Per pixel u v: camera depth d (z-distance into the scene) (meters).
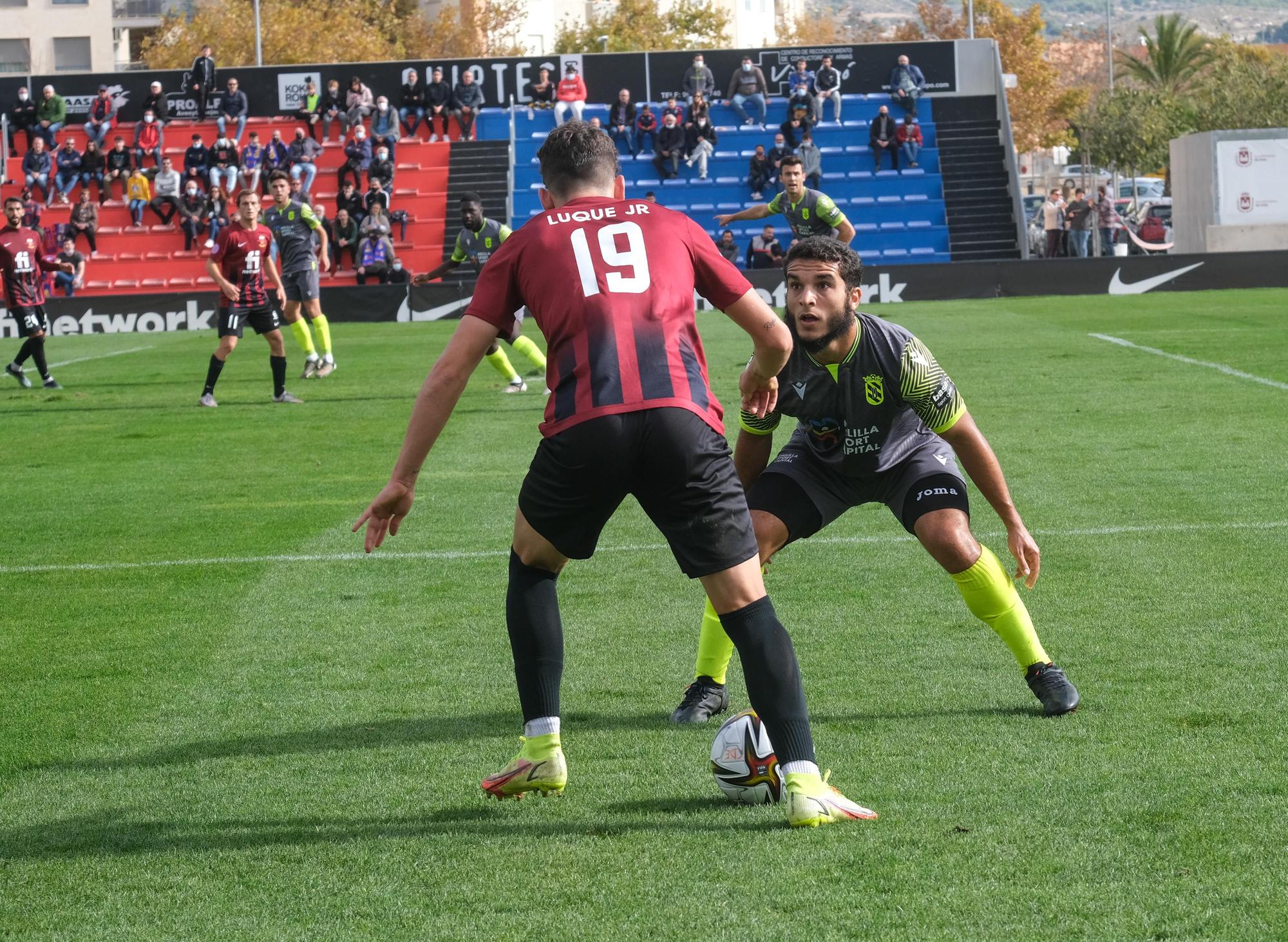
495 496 11.95
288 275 22.70
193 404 19.48
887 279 36.47
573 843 4.73
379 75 49.78
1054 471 12.29
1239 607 7.64
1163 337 24.36
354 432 16.31
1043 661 6.07
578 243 4.79
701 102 47.44
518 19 87.88
